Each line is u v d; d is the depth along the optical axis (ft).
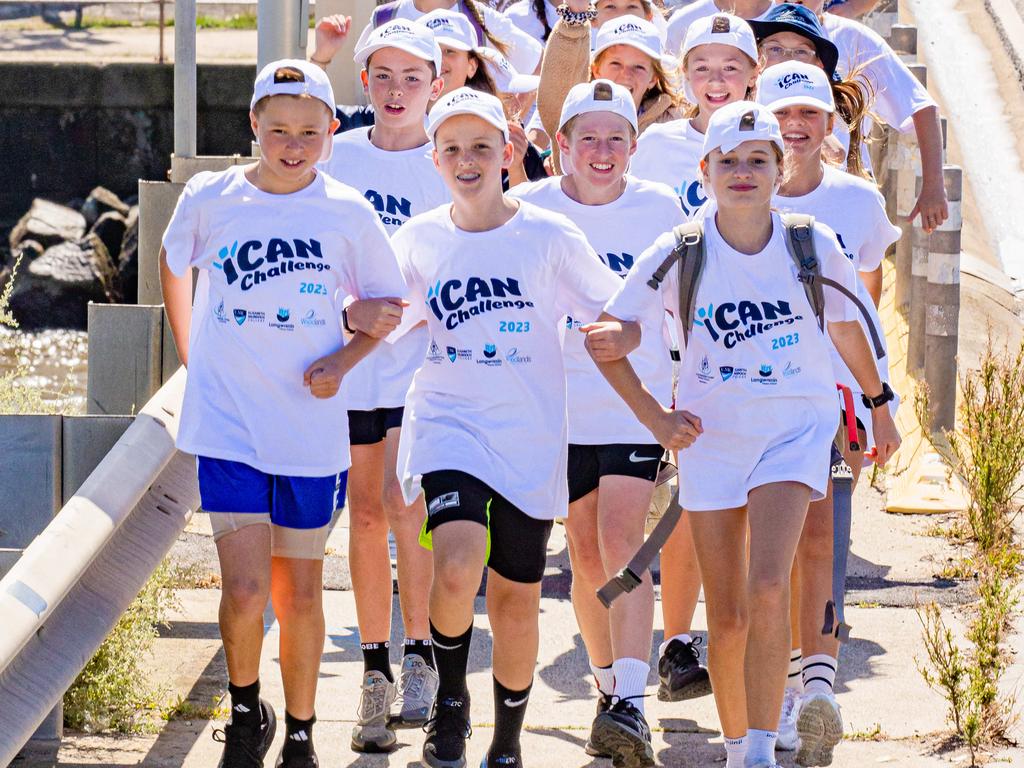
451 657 63.00
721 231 62.80
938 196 98.53
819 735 65.00
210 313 61.82
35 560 54.49
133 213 330.13
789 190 74.13
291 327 61.31
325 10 156.66
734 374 62.28
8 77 339.16
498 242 63.77
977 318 156.66
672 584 72.79
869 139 93.66
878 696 74.95
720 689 63.52
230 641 60.39
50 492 64.34
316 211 61.82
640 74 86.84
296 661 62.69
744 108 61.52
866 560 96.32
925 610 84.89
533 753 68.49
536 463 63.57
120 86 339.57
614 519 68.95
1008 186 213.87
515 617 62.95
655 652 82.79
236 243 61.31
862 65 89.10
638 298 62.90
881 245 74.90
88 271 320.70
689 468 63.57
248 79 334.44
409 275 65.46
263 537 60.95
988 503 97.09
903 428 120.67
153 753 66.85
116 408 82.38
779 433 62.18
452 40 81.82
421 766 67.00
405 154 75.10
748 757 60.80
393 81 74.08
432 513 62.64
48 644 57.47
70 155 341.00
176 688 74.69
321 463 62.08
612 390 69.67
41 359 258.78
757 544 60.90
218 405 61.31
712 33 77.66
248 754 61.16
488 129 63.26
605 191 71.72
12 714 54.49
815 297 62.23
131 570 63.31
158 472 63.93
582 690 76.64
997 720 70.28
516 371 63.46
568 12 85.35
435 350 64.69
